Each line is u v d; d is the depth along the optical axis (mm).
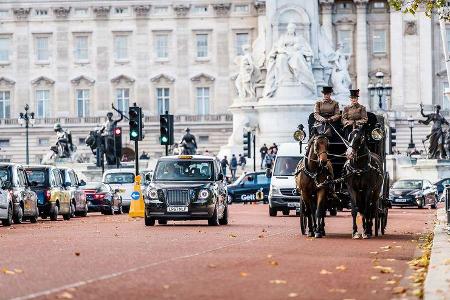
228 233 85000
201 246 69000
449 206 82375
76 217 127875
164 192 98688
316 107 80375
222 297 43125
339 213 126938
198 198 98312
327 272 51969
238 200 175250
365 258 60281
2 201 99562
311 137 80062
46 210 115375
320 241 74188
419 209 151875
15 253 63406
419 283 46812
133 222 108938
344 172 77438
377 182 77562
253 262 57062
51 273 51562
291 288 46031
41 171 117375
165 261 57312
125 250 65375
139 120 121500
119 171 151625
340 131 79750
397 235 81750
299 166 79250
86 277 49812
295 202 121938
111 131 196250
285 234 82812
